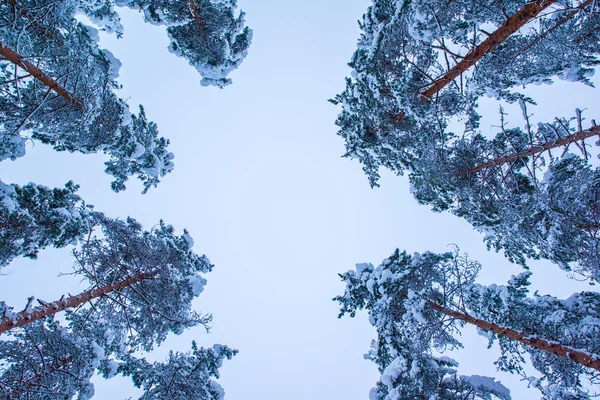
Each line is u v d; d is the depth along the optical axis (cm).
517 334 941
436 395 1001
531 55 1116
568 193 1071
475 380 1018
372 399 1154
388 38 1130
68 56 1030
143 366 1165
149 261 1241
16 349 942
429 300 1054
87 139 1222
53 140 1195
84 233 1178
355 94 1316
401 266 1175
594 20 1017
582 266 1040
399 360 1092
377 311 1151
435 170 1212
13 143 1037
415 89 1090
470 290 1151
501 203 1173
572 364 966
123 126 1312
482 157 1130
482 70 1185
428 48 1138
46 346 988
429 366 1080
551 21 1060
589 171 1060
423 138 1231
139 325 1230
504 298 1102
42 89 1012
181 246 1388
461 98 1112
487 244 1387
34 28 959
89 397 1000
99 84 1119
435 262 1134
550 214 1105
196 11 1525
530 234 1198
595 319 986
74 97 1026
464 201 1265
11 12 878
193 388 1147
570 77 1196
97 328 1148
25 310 831
